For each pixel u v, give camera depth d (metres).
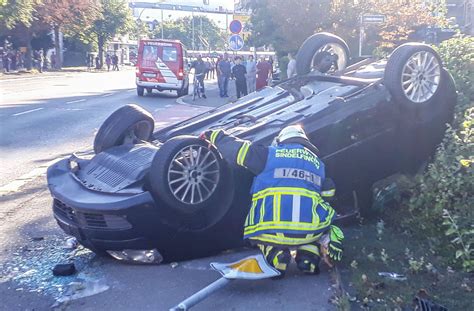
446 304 4.39
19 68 50.94
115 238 5.22
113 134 6.23
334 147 5.86
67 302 4.83
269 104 6.72
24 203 7.90
